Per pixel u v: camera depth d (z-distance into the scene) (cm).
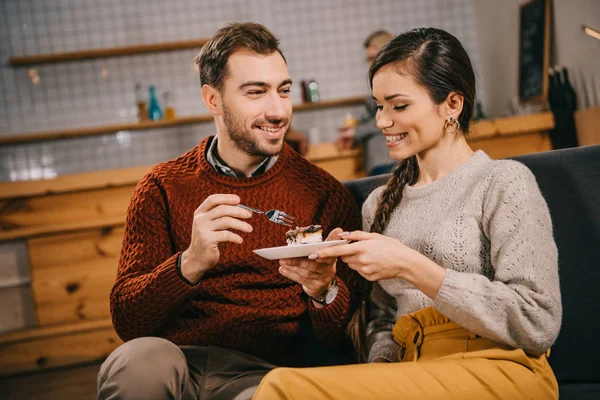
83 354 386
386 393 124
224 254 169
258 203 172
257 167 177
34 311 398
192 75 563
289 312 171
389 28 578
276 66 166
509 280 134
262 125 166
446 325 141
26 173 547
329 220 177
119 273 170
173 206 172
